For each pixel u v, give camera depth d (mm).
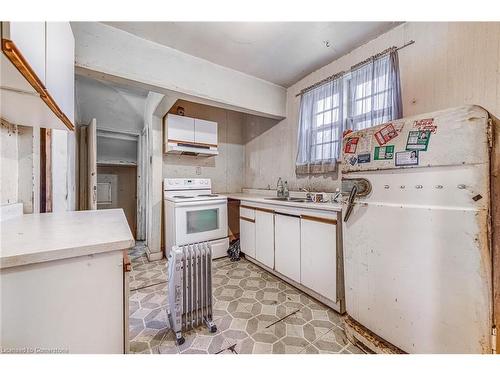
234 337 1354
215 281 2162
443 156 908
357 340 1245
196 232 2621
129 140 3986
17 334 618
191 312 1416
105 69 1735
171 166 3184
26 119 1181
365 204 1223
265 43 1989
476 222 828
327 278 1656
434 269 939
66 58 1142
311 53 2156
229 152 3762
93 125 2607
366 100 1928
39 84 760
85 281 712
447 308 902
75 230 906
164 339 1339
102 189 4172
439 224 924
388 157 1101
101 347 739
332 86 2229
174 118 2812
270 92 2783
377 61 1852
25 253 611
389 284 1105
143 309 1671
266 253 2352
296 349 1244
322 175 2416
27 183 1354
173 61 2062
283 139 3006
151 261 2764
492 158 821
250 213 2637
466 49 1391
